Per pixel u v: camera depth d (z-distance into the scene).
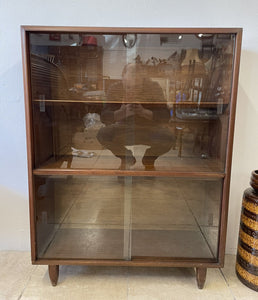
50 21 1.42
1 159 1.55
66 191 1.39
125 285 1.35
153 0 1.39
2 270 1.45
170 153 1.38
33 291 1.30
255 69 1.43
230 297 1.28
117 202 1.42
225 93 1.22
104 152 1.39
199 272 1.31
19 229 1.62
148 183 1.37
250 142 1.51
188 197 1.38
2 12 1.40
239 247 1.39
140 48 1.28
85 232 1.44
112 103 1.36
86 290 1.31
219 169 1.28
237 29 1.12
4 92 1.48
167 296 1.28
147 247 1.38
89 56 1.30
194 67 1.29
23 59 1.15
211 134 1.32
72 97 1.34
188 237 1.42
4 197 1.59
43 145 1.32
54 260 1.29
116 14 1.41
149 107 1.36
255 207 1.27
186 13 1.40
